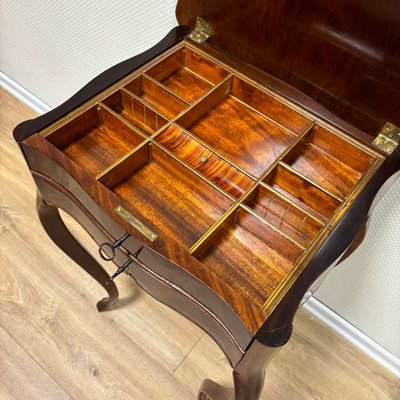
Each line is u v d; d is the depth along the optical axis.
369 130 0.72
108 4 1.08
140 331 1.23
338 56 0.68
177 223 0.67
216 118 0.79
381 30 0.60
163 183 0.72
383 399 1.17
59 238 0.95
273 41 0.74
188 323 1.26
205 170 0.71
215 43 0.82
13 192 1.46
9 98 1.75
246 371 0.64
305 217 0.66
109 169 0.67
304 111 0.74
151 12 1.01
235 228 0.68
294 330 1.28
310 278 0.57
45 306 1.25
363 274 1.08
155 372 1.17
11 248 1.35
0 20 1.45
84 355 1.18
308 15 0.66
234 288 0.62
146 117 0.76
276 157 0.74
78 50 1.32
